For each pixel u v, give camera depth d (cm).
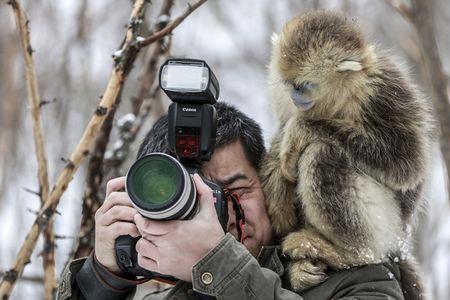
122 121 702
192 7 580
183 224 404
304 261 470
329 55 538
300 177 500
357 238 475
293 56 546
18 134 1292
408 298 504
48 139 1326
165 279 454
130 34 578
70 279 474
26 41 606
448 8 1453
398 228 496
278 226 501
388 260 482
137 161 405
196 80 437
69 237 625
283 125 562
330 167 493
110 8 1484
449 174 484
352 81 524
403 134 512
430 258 1011
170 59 442
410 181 506
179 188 397
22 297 1104
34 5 1378
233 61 1844
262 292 409
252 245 488
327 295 452
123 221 446
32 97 612
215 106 498
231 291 402
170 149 448
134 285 469
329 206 485
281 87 561
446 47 1403
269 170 502
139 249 416
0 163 1212
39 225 573
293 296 417
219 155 484
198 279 401
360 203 484
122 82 581
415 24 498
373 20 1235
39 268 1048
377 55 566
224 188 484
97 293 465
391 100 524
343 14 595
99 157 640
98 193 646
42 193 614
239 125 492
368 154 501
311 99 525
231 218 466
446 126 486
